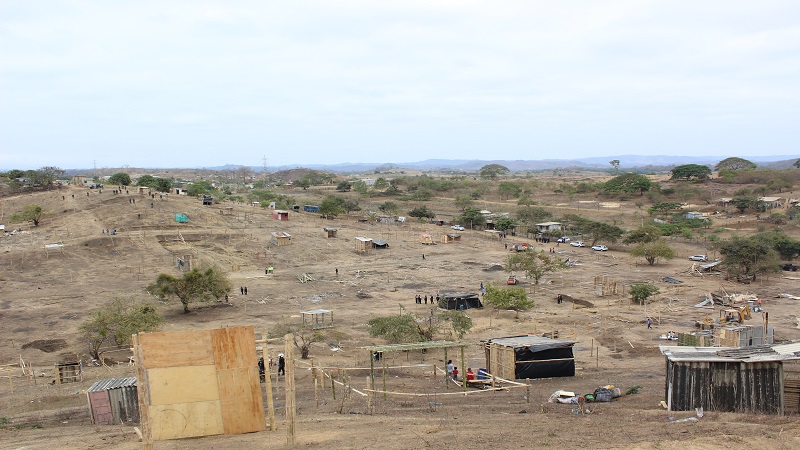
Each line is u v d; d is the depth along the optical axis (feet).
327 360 132.26
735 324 162.91
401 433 59.62
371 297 230.07
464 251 343.46
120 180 607.37
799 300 211.61
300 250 329.11
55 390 107.96
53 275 256.11
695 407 68.08
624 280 260.62
